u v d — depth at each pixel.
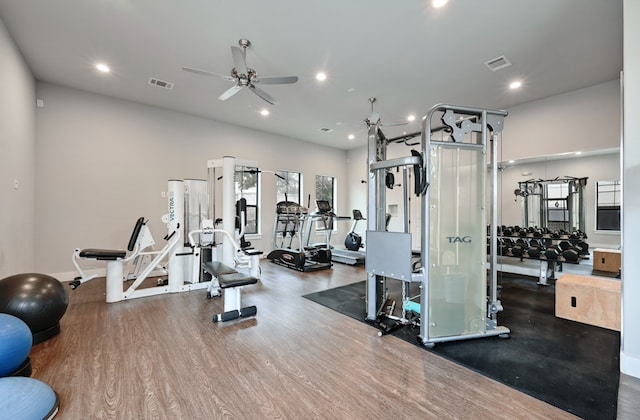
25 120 3.62
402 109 5.18
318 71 3.79
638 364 1.95
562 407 1.66
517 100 4.77
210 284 3.67
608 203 4.16
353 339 2.55
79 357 2.18
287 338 2.55
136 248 4.06
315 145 7.90
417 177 2.48
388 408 1.66
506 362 2.17
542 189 4.74
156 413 1.60
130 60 3.57
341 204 8.58
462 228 2.55
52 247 4.27
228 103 4.98
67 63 3.65
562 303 3.05
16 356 1.71
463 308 2.55
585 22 2.78
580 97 4.32
